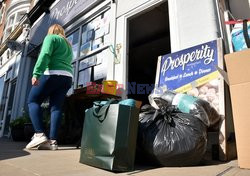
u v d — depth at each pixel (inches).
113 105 54.5
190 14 98.6
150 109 68.5
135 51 207.0
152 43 193.2
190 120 59.2
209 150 71.1
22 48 259.9
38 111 91.6
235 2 114.0
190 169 52.6
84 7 167.3
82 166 56.6
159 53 209.9
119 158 51.2
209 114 65.6
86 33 166.6
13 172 49.6
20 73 247.9
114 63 130.3
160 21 160.9
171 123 60.0
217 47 82.7
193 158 55.6
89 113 62.1
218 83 77.0
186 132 56.9
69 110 122.0
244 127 53.1
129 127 54.1
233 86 56.3
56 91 95.3
